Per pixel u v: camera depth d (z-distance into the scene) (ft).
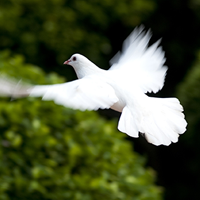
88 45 59.77
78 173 30.37
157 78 24.57
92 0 60.59
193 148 57.11
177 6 66.08
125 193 31.12
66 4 59.88
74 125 31.48
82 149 30.50
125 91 22.75
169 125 22.20
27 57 57.36
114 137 34.19
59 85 19.33
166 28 66.74
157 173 66.39
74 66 25.14
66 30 58.49
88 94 19.34
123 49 25.94
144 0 62.75
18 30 57.00
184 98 50.62
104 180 30.09
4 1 57.36
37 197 28.07
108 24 62.54
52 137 30.25
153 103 22.84
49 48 57.77
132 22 62.64
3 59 35.47
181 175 64.75
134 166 33.47
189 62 66.49
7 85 17.63
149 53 25.39
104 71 24.62
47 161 28.94
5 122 29.25
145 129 21.81
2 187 27.09
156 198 32.30
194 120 50.34
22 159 28.55
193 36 66.74
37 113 30.45
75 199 28.66
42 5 58.08
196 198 63.26
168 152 65.67
